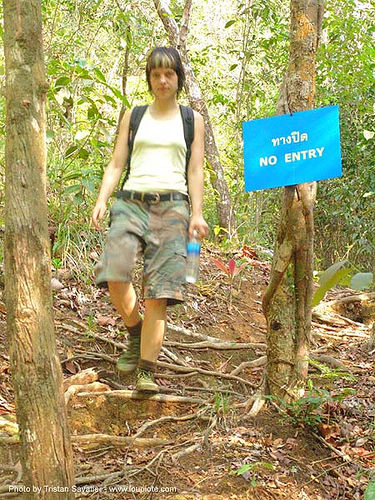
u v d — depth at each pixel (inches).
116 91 182.1
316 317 209.6
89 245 191.8
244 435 128.7
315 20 134.4
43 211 85.2
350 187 333.4
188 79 288.5
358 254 348.8
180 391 147.3
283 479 118.3
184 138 132.8
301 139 131.0
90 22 268.1
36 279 83.4
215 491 111.8
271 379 138.5
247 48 313.0
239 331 186.2
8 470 111.9
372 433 135.0
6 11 86.5
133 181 132.6
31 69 85.8
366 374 168.2
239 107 313.9
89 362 150.1
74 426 127.6
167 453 121.9
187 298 191.5
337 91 345.7
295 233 133.4
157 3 283.6
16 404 83.2
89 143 209.8
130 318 135.6
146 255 131.9
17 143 84.4
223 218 290.5
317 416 131.6
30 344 82.3
